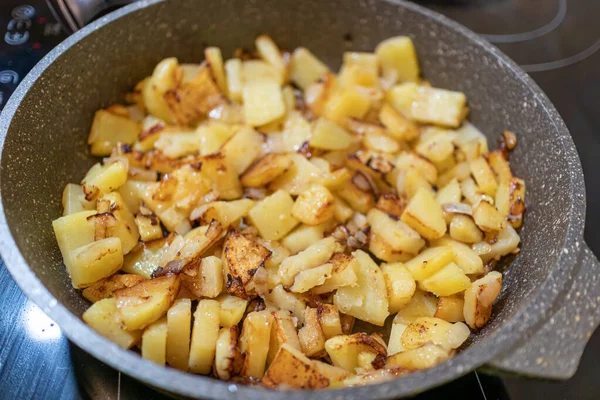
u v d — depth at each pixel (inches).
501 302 12.9
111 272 12.2
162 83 14.9
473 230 13.5
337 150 14.9
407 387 9.3
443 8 18.1
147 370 9.3
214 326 11.6
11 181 11.6
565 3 18.3
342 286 12.5
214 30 15.8
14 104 12.0
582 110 16.2
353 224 14.1
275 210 13.6
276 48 16.3
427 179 14.6
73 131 13.9
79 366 11.6
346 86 15.9
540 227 13.1
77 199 13.2
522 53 17.2
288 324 11.9
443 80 16.1
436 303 13.0
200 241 12.7
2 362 11.5
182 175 13.6
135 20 14.4
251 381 11.2
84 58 13.7
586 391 12.3
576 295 10.6
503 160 14.4
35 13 15.7
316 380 10.8
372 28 16.1
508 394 12.0
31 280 10.1
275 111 15.1
